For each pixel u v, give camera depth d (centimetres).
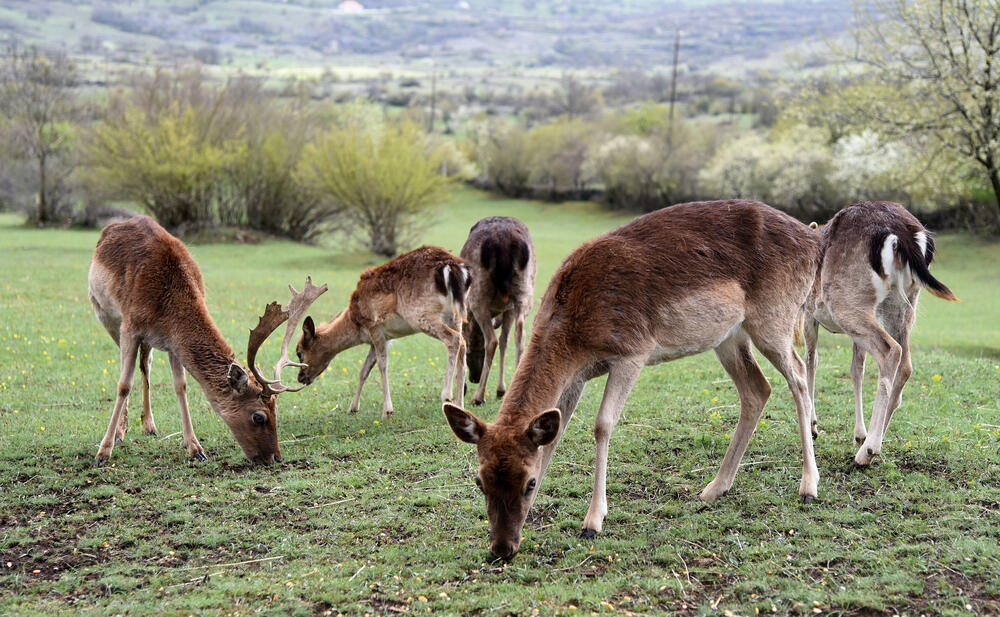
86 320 1394
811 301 677
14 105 3900
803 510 542
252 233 3603
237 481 639
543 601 438
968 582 441
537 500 580
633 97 10262
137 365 1066
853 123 3123
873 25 2936
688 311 525
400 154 3209
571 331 512
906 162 3266
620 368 516
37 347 1158
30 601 456
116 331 750
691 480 612
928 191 3356
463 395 876
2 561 506
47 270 2081
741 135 5478
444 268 828
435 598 448
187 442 696
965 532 497
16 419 802
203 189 3612
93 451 708
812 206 4231
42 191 3822
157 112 3628
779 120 5231
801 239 564
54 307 1516
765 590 441
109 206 3875
